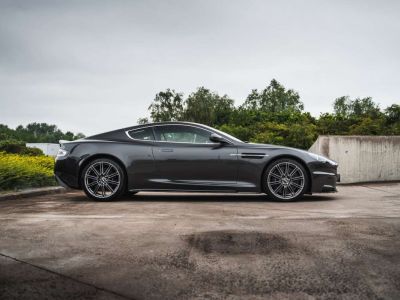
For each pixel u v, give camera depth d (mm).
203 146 5930
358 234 3229
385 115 20922
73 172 6012
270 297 2000
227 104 57062
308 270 2379
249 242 3020
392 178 9523
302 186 5762
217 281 2223
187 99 51969
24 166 7898
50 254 2752
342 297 1990
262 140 22047
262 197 6371
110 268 2453
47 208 5027
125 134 6148
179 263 2535
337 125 26516
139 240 3111
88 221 3926
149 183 5922
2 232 3428
